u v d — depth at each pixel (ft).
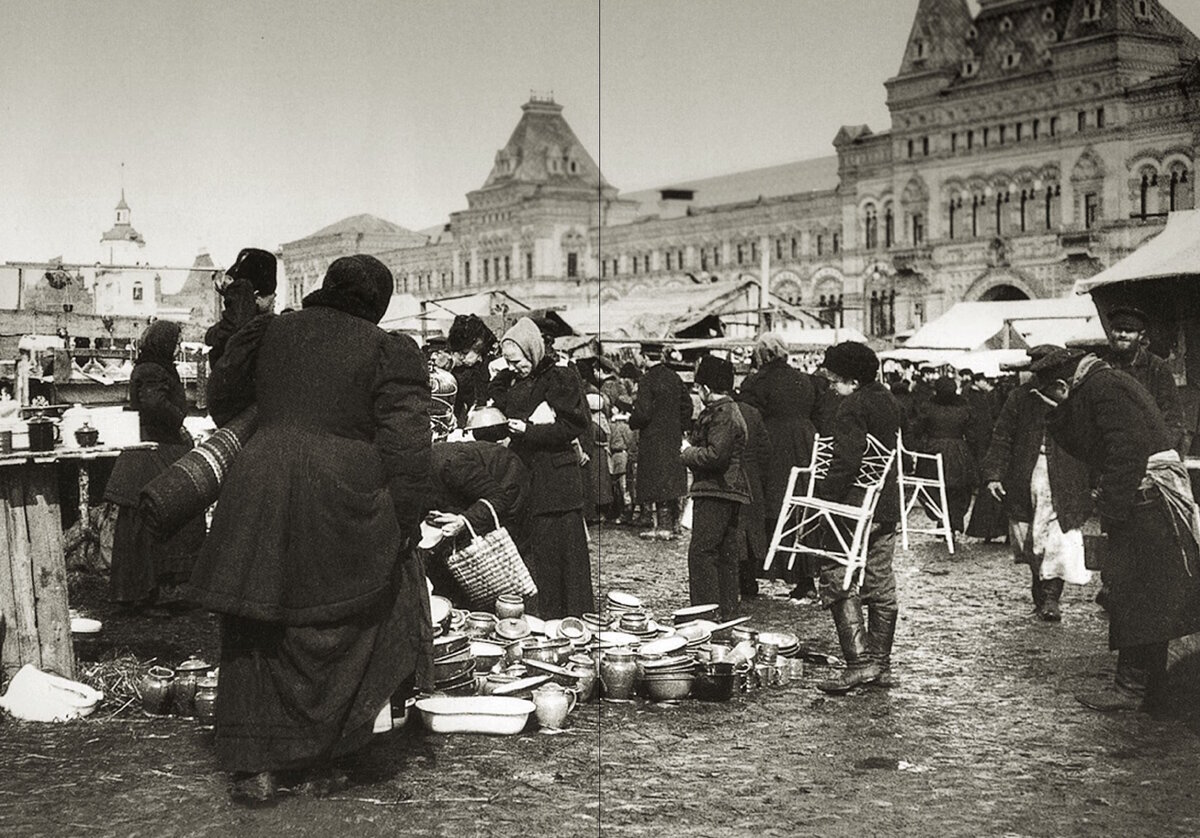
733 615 29.19
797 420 33.37
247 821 15.52
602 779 17.48
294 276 87.51
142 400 28.27
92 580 32.99
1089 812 16.61
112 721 20.18
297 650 15.58
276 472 15.72
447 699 19.72
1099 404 21.54
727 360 28.68
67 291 63.82
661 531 47.11
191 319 66.54
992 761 18.83
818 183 197.67
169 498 16.38
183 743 18.88
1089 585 36.22
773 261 204.44
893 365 80.59
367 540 15.90
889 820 16.20
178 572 28.76
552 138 245.45
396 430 16.31
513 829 15.43
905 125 171.32
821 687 23.06
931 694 23.02
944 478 45.34
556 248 244.01
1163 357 39.34
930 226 169.58
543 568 25.75
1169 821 16.25
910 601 33.73
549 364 26.12
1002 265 156.56
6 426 20.90
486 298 94.58
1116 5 137.69
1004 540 46.68
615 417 53.36
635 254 238.07
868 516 22.88
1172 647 22.00
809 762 18.62
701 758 18.70
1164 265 40.16
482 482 24.41
